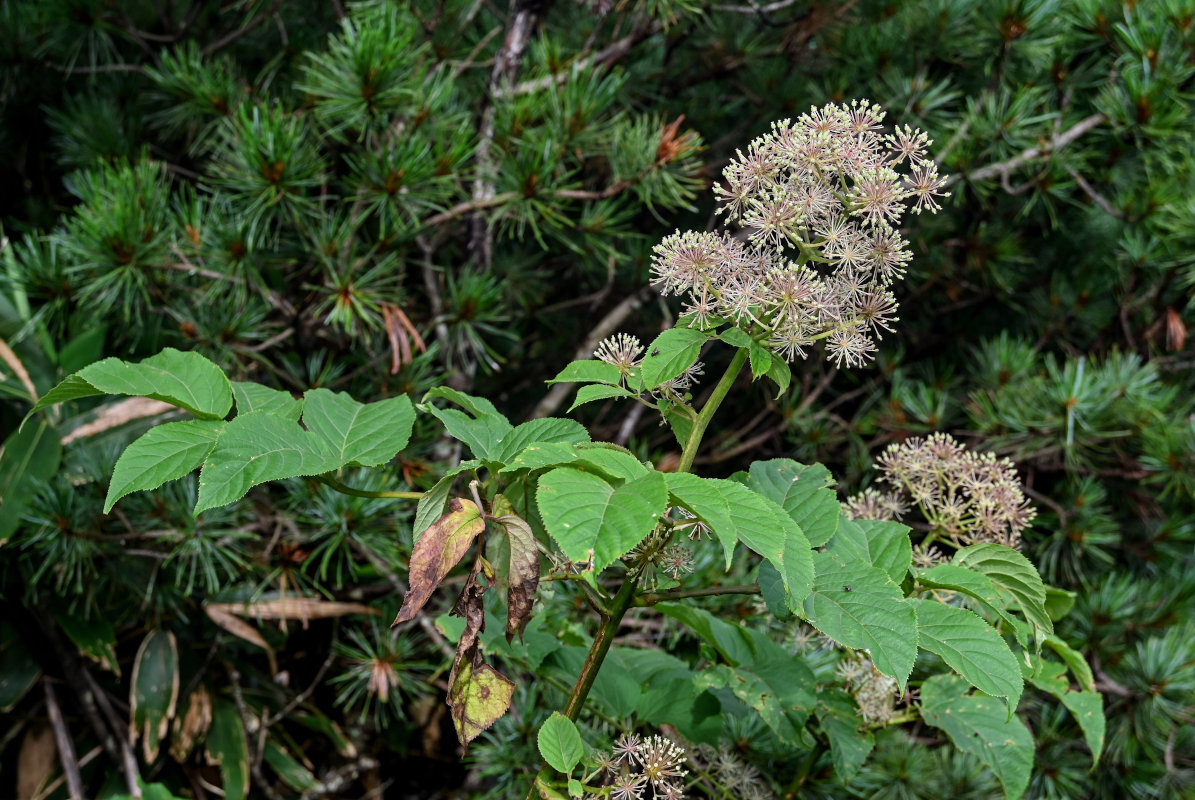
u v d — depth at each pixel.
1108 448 3.16
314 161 2.44
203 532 2.39
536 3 2.75
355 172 2.47
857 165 1.32
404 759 3.38
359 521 2.34
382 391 2.65
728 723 1.68
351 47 2.26
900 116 3.16
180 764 3.03
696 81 3.61
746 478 1.39
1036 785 2.67
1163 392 3.17
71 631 2.75
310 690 2.94
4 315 2.80
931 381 3.53
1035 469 3.31
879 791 2.19
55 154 3.51
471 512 1.26
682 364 1.32
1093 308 3.53
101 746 2.94
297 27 3.40
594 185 3.48
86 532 2.39
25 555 2.49
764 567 1.31
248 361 2.73
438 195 2.37
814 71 3.67
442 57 3.04
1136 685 2.68
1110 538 3.03
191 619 3.04
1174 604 2.89
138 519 2.47
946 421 3.32
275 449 1.27
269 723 3.02
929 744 2.62
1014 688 1.26
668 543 1.34
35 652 2.93
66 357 2.78
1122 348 3.62
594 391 1.35
